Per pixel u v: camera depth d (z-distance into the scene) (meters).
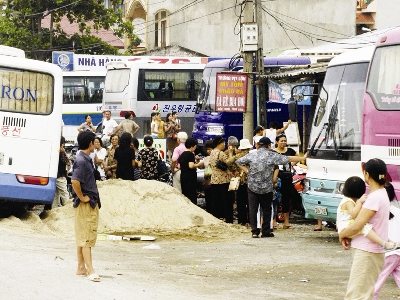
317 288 16.86
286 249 22.47
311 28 72.25
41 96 25.88
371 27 75.06
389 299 16.17
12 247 20.38
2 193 25.09
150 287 15.93
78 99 61.16
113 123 46.12
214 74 43.97
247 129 33.84
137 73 52.19
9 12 76.31
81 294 14.53
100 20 77.19
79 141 16.16
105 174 30.91
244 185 27.75
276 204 27.31
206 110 43.59
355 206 12.84
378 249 12.59
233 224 27.47
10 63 25.52
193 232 25.77
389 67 20.72
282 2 71.88
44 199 25.69
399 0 75.25
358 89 23.39
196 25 74.81
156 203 27.03
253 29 33.81
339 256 21.19
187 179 29.02
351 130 23.28
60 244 22.02
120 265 19.22
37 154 25.62
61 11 76.56
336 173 23.50
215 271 18.83
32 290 14.62
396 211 14.71
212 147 29.77
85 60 66.50
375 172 12.73
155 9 77.56
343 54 24.70
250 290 16.34
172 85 52.66
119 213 26.48
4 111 25.31
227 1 74.00
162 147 33.75
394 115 20.19
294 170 30.36
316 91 34.66
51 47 76.50
